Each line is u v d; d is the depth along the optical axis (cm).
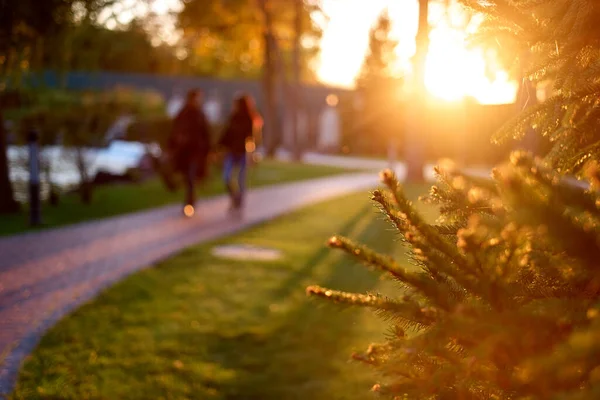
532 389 94
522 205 84
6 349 400
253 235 893
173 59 5128
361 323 474
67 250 722
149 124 1523
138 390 357
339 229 968
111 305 510
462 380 112
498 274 102
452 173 122
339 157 3781
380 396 133
